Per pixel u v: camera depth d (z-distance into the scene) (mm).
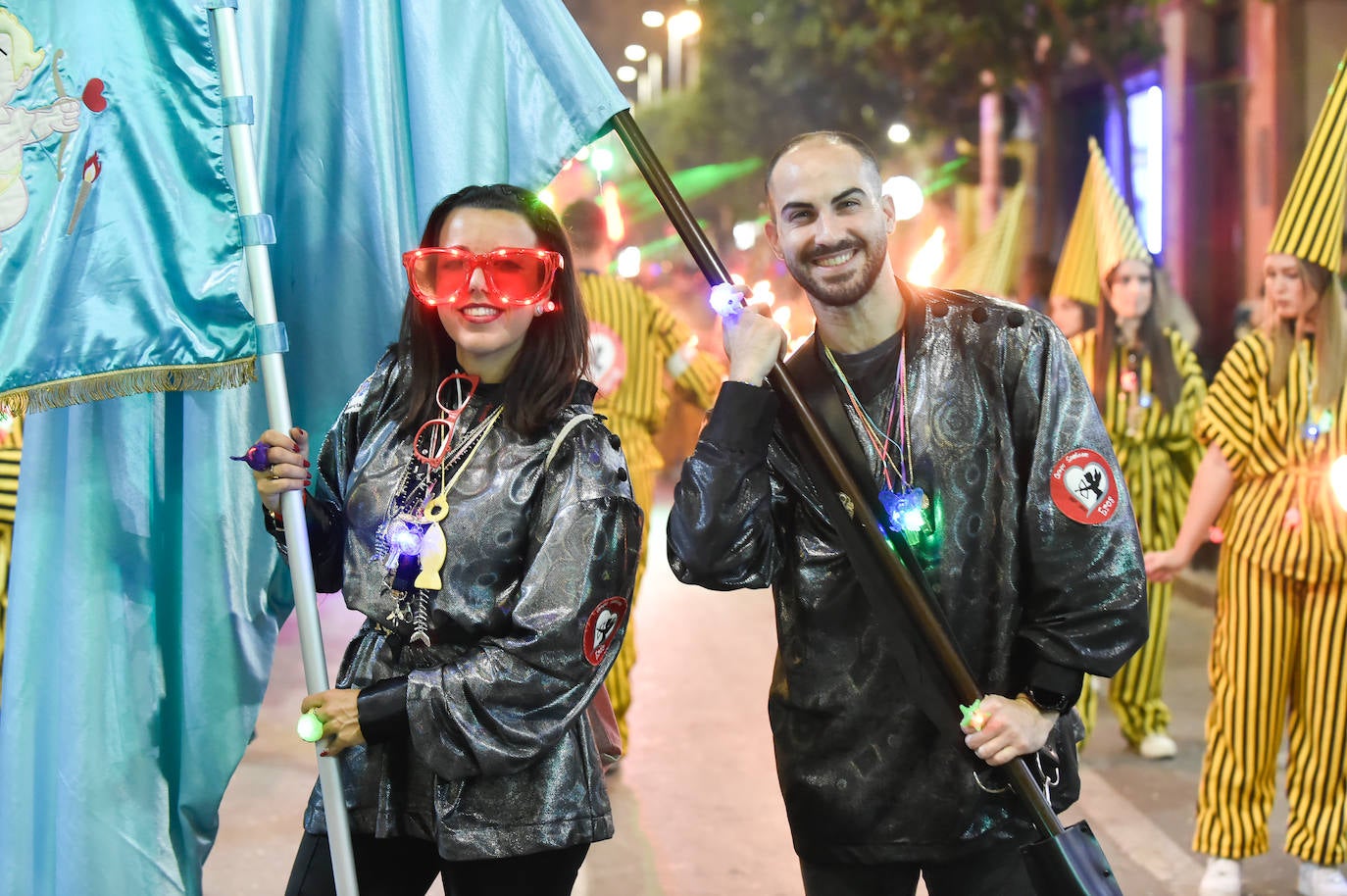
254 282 2906
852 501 2746
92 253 2906
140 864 3086
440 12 3201
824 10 18922
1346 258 7371
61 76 2914
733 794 5602
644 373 6117
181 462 3168
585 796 2717
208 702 3113
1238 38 15641
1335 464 4438
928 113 19219
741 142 25844
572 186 6176
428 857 2828
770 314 2895
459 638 2684
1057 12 15977
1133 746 6199
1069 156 21109
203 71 2924
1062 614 2746
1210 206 16297
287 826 5281
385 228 3189
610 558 2656
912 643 2736
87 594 3080
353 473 2824
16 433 4086
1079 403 2791
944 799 2777
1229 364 4820
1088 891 2619
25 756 3098
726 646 8352
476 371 2793
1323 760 4520
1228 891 4551
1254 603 4629
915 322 2867
